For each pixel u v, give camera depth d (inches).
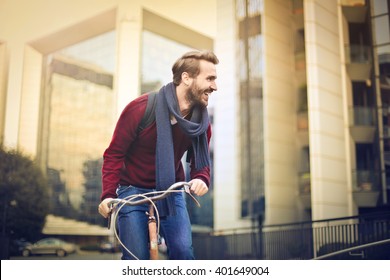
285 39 928.3
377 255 430.3
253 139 1026.1
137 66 1685.5
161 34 1514.5
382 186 692.1
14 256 1242.0
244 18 1106.1
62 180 2751.0
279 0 944.9
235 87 1242.6
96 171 2753.4
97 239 2351.1
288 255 671.1
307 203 861.8
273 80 918.4
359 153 722.8
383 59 711.1
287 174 886.4
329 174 729.0
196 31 1330.0
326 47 755.4
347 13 745.0
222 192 1211.2
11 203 1279.5
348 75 733.9
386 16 707.4
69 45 1771.7
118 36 1651.1
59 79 2923.2
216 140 1250.0
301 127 896.9
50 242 1309.1
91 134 2886.3
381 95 712.4
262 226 767.7
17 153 1349.7
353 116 729.0
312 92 756.0
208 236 893.2
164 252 589.6
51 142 2856.8
